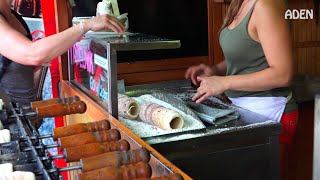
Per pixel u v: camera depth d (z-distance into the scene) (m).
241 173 1.58
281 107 1.93
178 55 3.17
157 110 1.61
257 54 1.86
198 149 1.50
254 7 1.76
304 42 3.62
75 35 1.74
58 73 2.59
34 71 2.41
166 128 1.55
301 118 3.21
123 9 3.02
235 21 1.89
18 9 2.66
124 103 1.69
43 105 1.53
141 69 3.08
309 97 3.24
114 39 1.70
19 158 1.12
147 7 3.07
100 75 1.75
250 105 1.93
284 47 1.73
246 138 1.56
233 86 1.79
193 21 3.19
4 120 1.45
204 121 1.66
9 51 1.73
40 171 1.03
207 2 3.19
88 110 1.81
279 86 1.79
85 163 1.00
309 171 3.00
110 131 1.21
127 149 1.12
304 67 3.66
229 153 1.55
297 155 3.03
